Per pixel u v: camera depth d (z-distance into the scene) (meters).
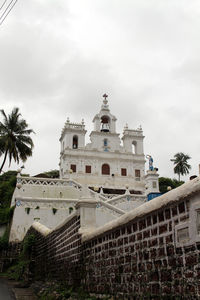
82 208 9.21
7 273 18.39
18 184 29.20
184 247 4.32
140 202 29.64
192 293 4.03
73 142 55.38
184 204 4.46
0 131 34.66
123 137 58.56
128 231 6.20
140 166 55.75
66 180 31.28
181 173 65.62
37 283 13.15
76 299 8.15
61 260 11.15
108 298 6.64
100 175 52.47
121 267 6.35
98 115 57.88
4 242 22.47
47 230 14.84
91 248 8.19
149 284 5.19
